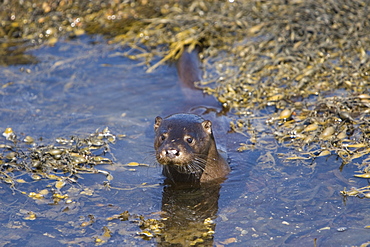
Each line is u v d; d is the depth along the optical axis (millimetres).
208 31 21219
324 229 10422
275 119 15625
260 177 12719
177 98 17719
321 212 11023
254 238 10305
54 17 22641
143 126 15891
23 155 13898
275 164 13266
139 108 17172
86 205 11688
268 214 11102
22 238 10516
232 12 22078
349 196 11516
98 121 16266
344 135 13914
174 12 22562
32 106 17375
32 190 12336
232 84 17703
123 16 22781
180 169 12617
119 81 19156
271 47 19906
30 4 23000
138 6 23000
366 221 10586
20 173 13148
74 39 22172
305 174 12633
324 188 11938
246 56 19562
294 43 19953
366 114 15141
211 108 16781
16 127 15898
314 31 20188
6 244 10328
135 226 10891
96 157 13758
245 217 11062
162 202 11867
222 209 11461
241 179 12773
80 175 13031
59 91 18453
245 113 16344
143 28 22234
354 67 17625
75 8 23031
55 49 21516
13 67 20266
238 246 10094
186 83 18594
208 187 12477
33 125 16031
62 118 16516
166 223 11008
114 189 12406
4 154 14133
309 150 13734
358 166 12742
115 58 20812
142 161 13812
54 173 13172
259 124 15625
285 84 17609
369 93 16062
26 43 22016
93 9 22984
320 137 14094
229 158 13852
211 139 13062
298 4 22047
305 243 10039
